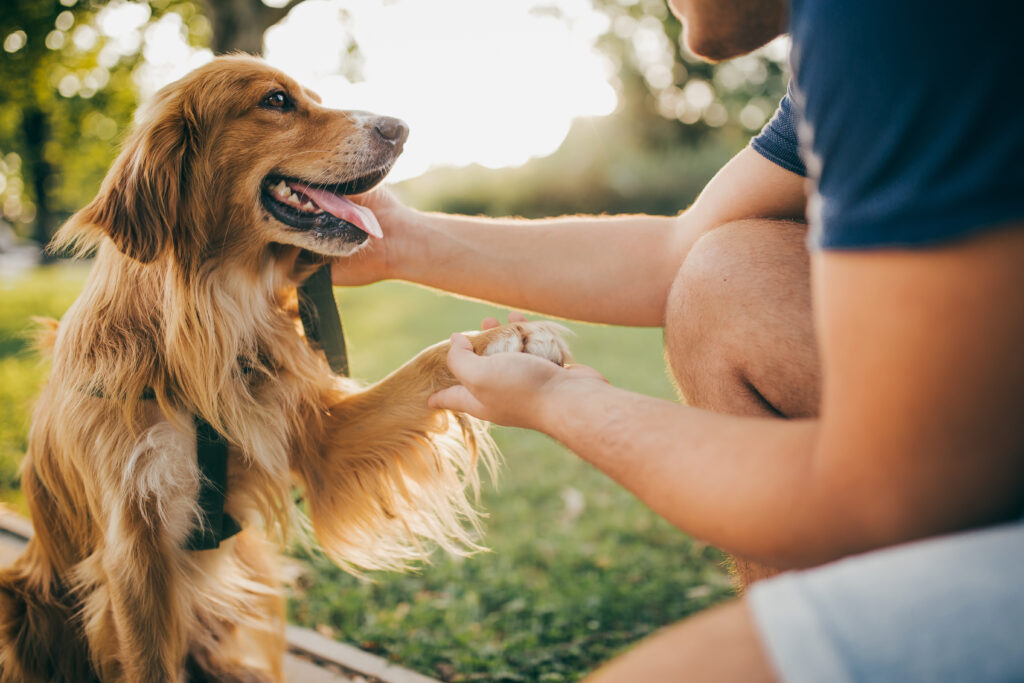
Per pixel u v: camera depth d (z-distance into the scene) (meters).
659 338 9.61
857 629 0.65
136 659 1.99
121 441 1.97
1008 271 0.65
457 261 2.06
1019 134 0.64
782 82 28.39
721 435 0.94
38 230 28.70
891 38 0.69
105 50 12.88
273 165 2.32
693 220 1.84
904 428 0.70
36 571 2.36
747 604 0.73
